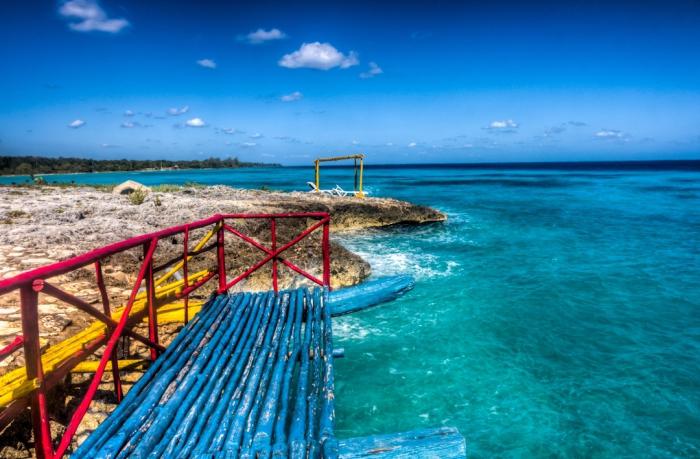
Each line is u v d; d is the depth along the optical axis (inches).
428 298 464.1
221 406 172.7
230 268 431.2
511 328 387.2
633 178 3164.4
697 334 378.0
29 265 331.9
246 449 147.6
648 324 399.9
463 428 249.4
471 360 327.3
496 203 1478.8
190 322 252.5
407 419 256.5
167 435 151.3
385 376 303.0
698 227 934.4
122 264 376.2
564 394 284.5
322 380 196.4
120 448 141.5
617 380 302.4
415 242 785.6
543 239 813.2
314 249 537.3
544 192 1956.2
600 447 236.2
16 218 529.0
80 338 179.2
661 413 265.7
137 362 211.5
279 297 313.4
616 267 599.8
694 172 4178.2
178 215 615.5
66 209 597.6
